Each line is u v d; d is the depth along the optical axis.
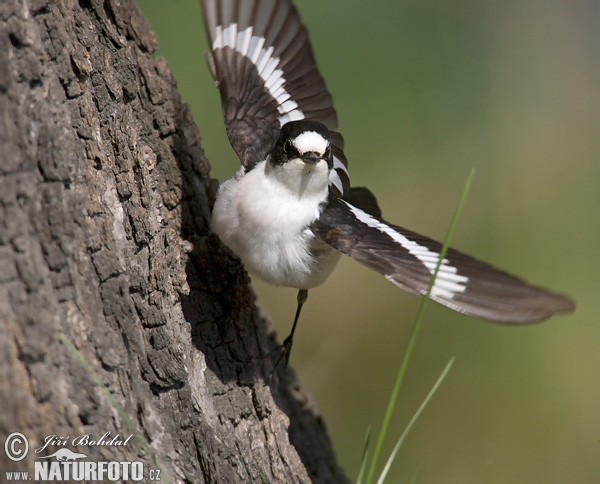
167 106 9.58
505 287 7.43
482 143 17.38
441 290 7.87
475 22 18.22
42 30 7.26
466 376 15.21
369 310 16.14
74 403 6.39
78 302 6.82
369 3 17.33
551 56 18.69
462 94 17.52
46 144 6.73
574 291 16.22
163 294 8.12
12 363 6.01
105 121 8.07
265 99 10.45
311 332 16.00
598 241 16.56
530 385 15.01
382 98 17.02
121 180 8.09
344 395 15.47
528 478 14.45
